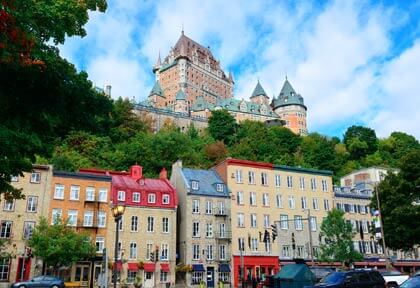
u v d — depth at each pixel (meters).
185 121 142.75
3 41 11.43
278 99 190.38
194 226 54.44
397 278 31.83
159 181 57.78
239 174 60.44
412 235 45.75
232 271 54.38
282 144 120.25
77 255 43.00
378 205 46.28
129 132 100.00
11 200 19.75
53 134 18.03
